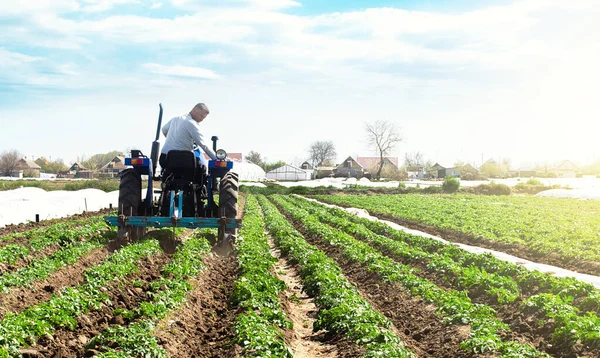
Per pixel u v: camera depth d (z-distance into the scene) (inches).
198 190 660.7
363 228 1037.2
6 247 605.3
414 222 1305.4
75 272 546.6
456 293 501.0
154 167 642.2
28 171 5270.7
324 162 6707.7
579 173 6653.5
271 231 1026.1
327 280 530.3
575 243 872.3
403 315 470.6
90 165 5541.3
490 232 1054.4
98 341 341.4
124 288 474.9
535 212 1501.0
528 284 544.1
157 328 362.6
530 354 339.6
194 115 642.8
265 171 5236.2
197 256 599.2
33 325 349.7
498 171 6190.9
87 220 940.0
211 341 374.3
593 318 400.8
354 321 392.8
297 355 366.6
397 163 6240.2
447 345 388.2
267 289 483.2
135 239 663.1
